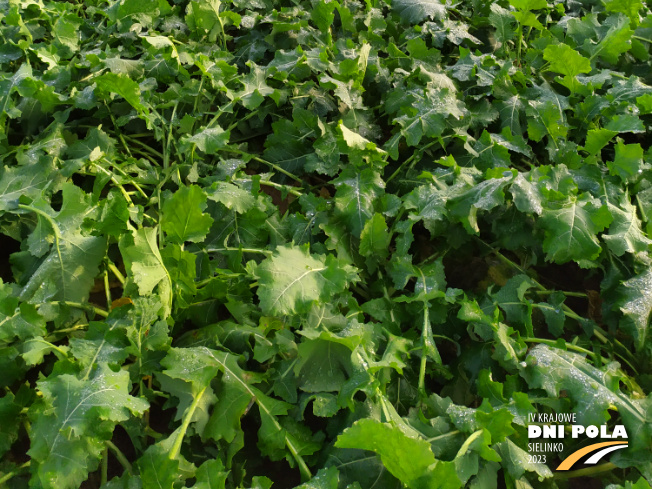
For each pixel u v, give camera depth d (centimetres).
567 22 339
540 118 269
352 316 200
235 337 189
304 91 274
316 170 248
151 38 254
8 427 158
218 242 218
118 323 174
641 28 344
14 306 167
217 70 258
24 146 226
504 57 321
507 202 230
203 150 222
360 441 142
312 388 177
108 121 254
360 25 322
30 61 266
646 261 222
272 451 165
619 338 231
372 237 216
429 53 297
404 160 268
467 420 165
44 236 186
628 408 181
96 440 144
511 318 212
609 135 247
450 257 248
